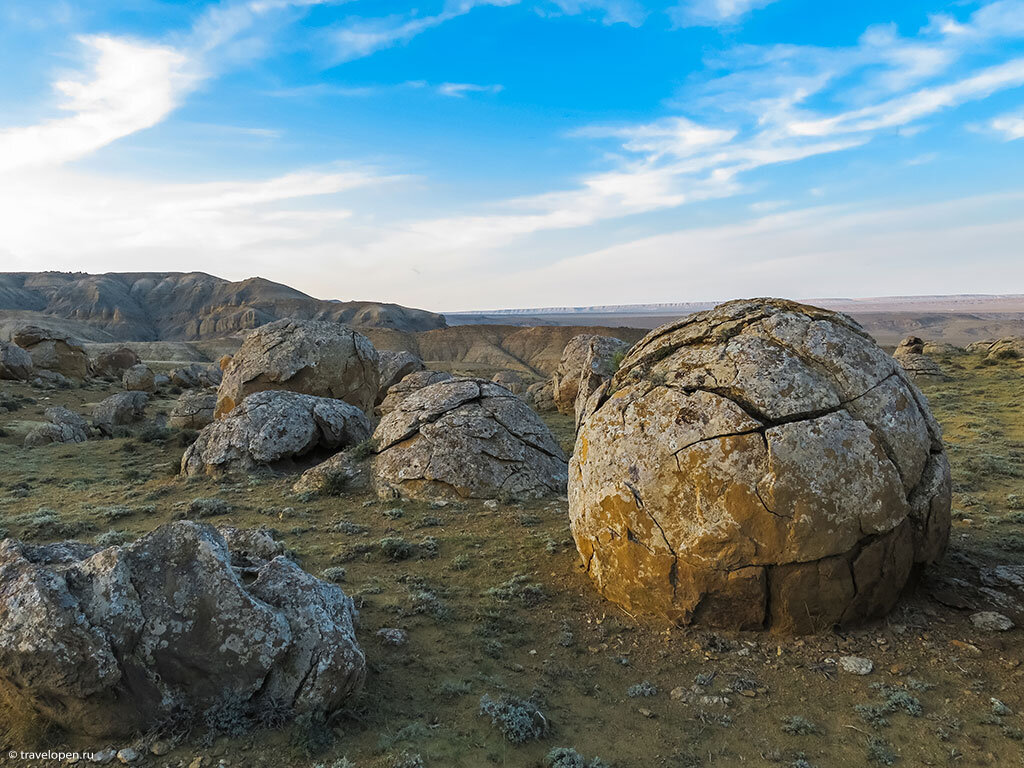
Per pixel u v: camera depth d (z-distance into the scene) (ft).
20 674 16.85
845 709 20.80
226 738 17.34
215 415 87.30
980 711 20.34
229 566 18.89
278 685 18.31
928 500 26.09
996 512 39.83
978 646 23.86
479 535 38.86
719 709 20.94
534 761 17.78
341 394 87.71
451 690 21.07
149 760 16.51
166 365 320.50
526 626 26.66
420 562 34.22
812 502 23.75
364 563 33.83
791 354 26.76
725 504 24.32
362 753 17.33
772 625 25.20
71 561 20.31
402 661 22.98
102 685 16.87
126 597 17.85
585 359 102.27
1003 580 28.86
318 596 20.18
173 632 17.81
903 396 26.73
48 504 49.37
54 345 166.81
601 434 28.55
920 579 27.94
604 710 20.93
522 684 22.18
